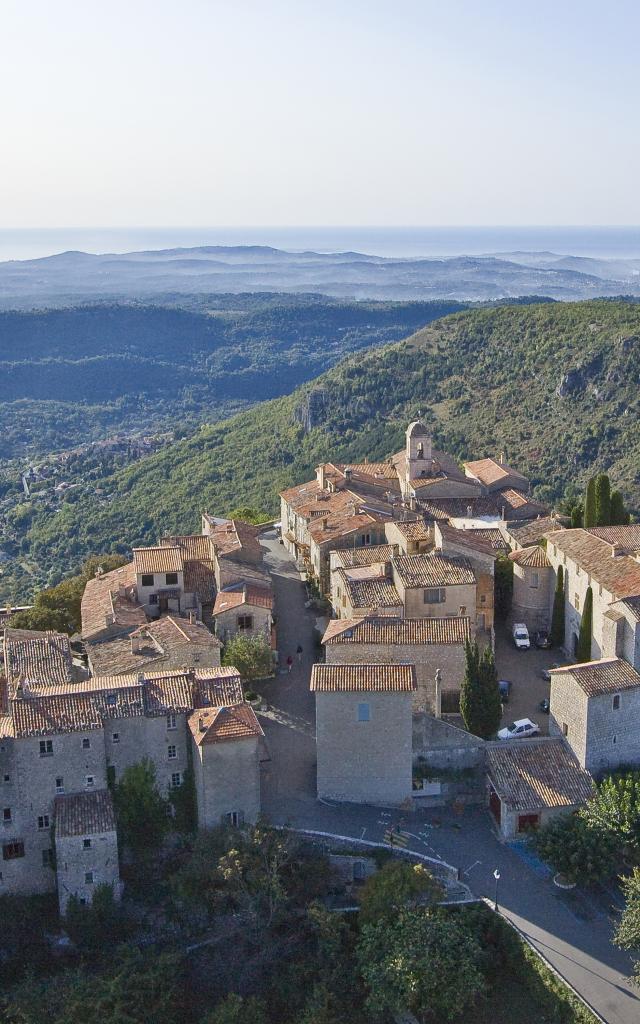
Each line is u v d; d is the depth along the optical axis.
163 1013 63.19
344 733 75.81
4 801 69.75
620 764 77.38
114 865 69.69
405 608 89.75
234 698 75.25
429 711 83.69
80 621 103.75
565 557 94.25
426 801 77.62
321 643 89.44
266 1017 63.53
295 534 128.00
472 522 115.00
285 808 75.81
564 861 68.00
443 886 68.81
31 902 70.75
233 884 67.62
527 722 80.50
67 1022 60.84
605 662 78.50
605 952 63.56
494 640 96.50
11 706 70.69
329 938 65.31
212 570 105.88
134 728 72.19
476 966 64.19
